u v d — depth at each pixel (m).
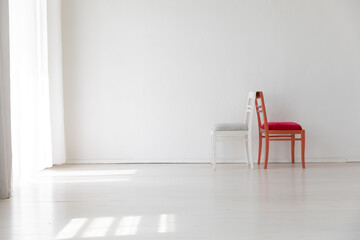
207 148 4.95
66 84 4.93
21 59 3.91
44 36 4.46
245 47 4.92
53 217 2.64
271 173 4.18
